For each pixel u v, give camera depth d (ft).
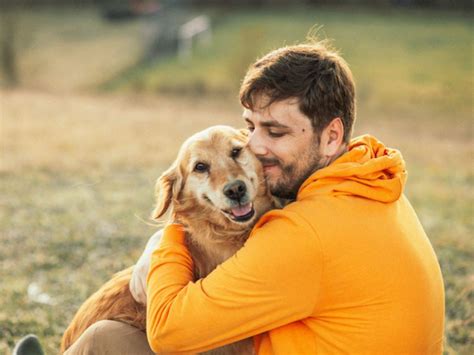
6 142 36.94
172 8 108.27
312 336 7.96
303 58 8.33
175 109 65.10
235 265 7.86
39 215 22.66
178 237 9.60
